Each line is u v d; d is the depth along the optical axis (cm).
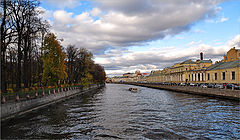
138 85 15575
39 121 2195
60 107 3284
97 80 12138
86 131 1830
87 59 7125
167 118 2350
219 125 1988
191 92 5462
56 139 1602
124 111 2875
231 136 1659
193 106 3181
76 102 4041
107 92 7512
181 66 10044
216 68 6594
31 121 2191
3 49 2881
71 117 2436
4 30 2955
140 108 3156
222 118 2267
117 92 7488
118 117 2442
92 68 8556
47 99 3303
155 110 2931
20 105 2339
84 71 7156
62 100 4184
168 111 2814
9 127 1925
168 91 7344
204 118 2294
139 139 1609
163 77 13312
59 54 4425
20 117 2309
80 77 7650
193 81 8388
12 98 2228
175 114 2572
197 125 2005
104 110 2967
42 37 4212
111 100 4453
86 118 2381
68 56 6844
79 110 2964
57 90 4034
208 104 3316
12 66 4153
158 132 1791
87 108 3169
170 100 4200
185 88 5947
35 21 3206
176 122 2145
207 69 7231
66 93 4675
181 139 1598
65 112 2781
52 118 2361
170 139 1600
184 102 3731
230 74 5628
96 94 6444
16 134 1714
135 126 2003
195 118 2306
